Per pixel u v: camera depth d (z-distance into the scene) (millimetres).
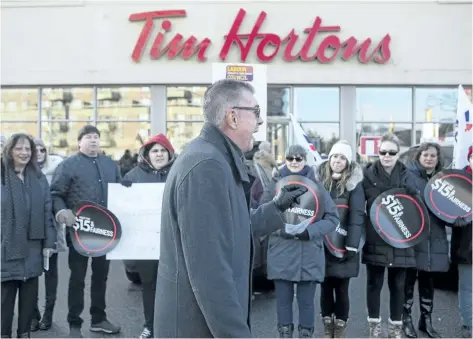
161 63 11281
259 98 4234
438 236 4375
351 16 11211
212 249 1677
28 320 3844
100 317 4566
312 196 3709
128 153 11492
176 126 11453
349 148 4055
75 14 11367
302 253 3705
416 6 11188
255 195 4719
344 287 4074
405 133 11422
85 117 11586
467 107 4918
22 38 11438
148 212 4211
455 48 11219
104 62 11375
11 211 3646
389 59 11234
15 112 11672
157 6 11305
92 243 4184
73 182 4305
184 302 1773
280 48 11203
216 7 11219
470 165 4488
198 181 1719
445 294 5836
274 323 4855
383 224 3998
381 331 4562
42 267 3895
